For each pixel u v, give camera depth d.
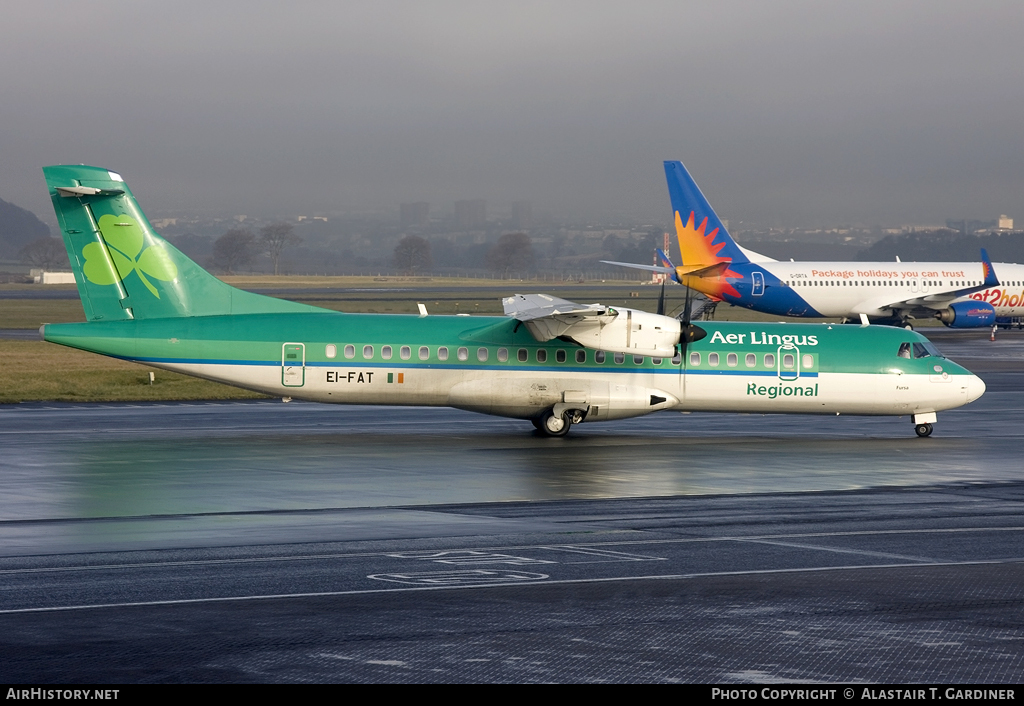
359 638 23.44
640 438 62.12
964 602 26.73
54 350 119.69
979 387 65.00
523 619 25.02
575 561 31.09
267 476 47.16
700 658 22.27
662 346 61.19
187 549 32.44
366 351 61.81
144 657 21.98
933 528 36.59
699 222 143.62
